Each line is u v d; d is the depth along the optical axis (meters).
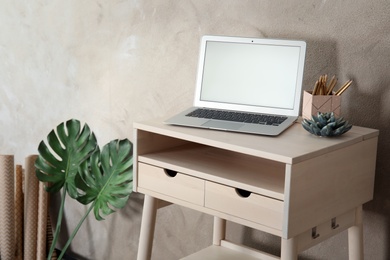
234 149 1.75
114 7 2.56
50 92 2.88
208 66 2.10
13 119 3.09
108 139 2.70
